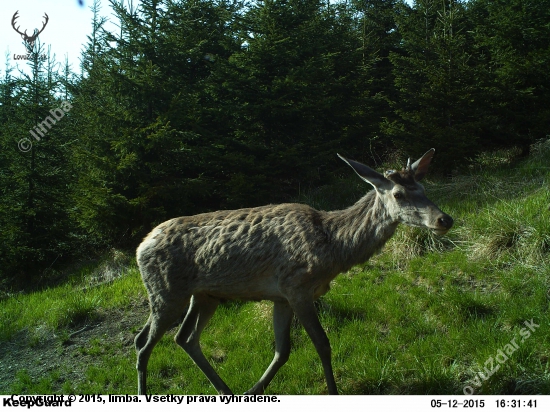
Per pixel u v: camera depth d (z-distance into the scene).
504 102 10.10
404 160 11.02
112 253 10.44
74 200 10.57
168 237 5.02
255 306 6.60
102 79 9.95
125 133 9.57
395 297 6.27
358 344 5.53
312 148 10.93
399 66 11.67
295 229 4.69
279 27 10.98
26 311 8.24
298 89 10.50
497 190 8.45
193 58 10.91
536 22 10.16
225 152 10.66
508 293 5.89
